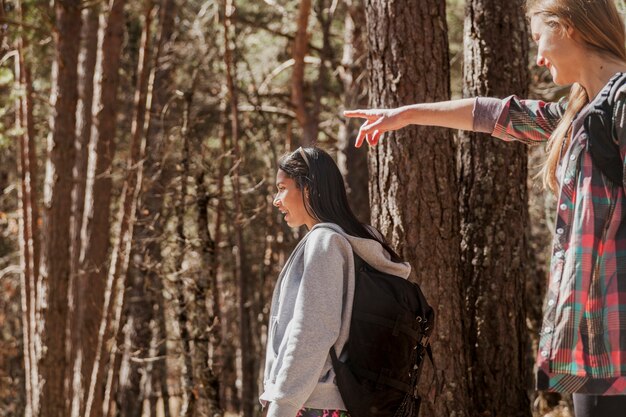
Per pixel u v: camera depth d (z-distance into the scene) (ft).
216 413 28.48
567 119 6.70
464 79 19.25
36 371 41.63
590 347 6.08
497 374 18.13
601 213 6.17
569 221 6.35
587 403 6.14
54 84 42.01
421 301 9.02
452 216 16.15
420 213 15.88
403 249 15.90
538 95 36.24
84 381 40.11
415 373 8.86
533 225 41.14
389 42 16.25
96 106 40.86
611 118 6.14
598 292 6.10
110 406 35.60
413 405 8.89
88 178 41.01
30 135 42.96
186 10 58.80
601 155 6.18
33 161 43.65
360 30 45.32
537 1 6.69
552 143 6.92
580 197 6.26
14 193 63.16
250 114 60.08
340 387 8.43
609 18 6.46
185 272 29.48
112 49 40.96
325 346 8.26
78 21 41.78
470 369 17.99
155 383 60.18
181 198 30.89
